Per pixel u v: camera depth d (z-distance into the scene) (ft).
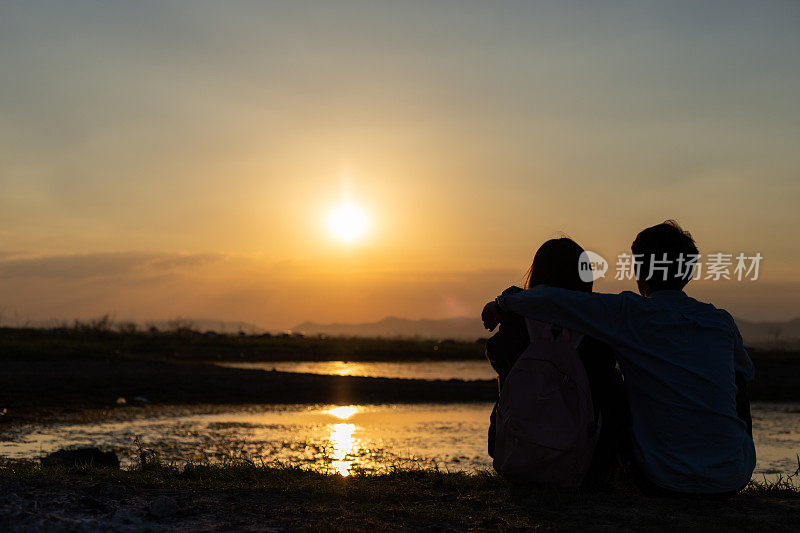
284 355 103.19
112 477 14.16
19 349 65.31
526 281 13.51
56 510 10.80
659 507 11.55
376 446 30.04
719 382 11.59
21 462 23.56
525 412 11.85
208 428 35.14
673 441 11.62
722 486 11.47
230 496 12.50
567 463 11.85
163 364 64.28
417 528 10.53
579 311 11.88
